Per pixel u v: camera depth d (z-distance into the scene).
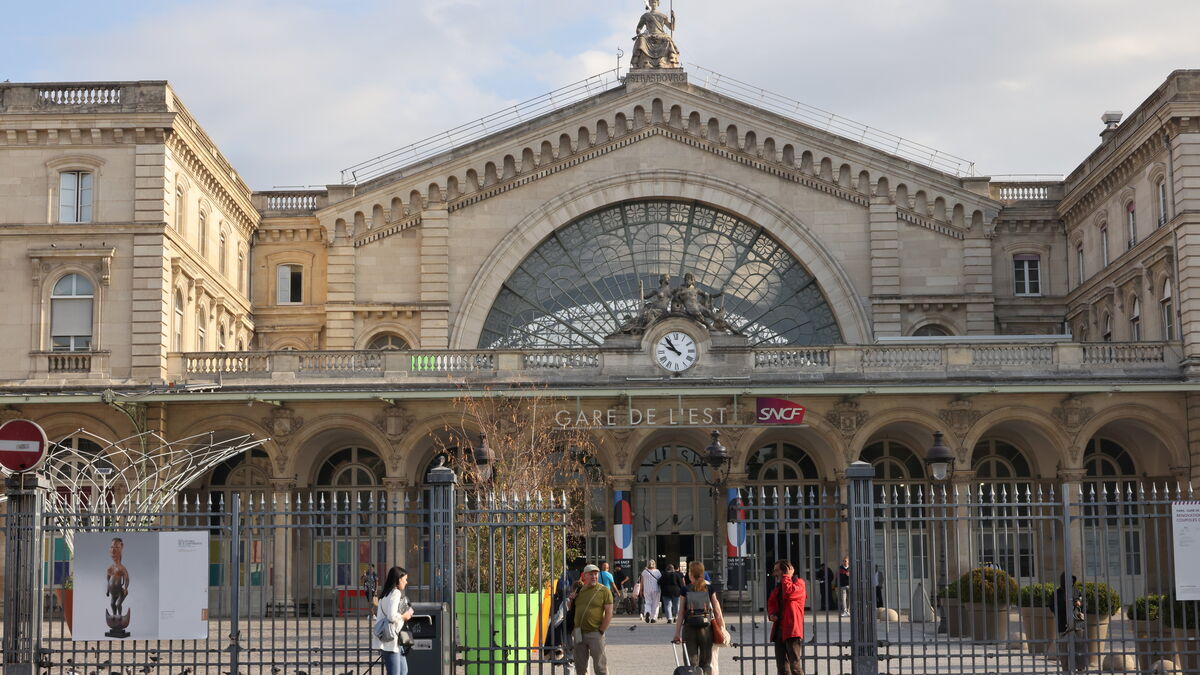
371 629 25.25
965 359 54.62
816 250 62.28
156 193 53.25
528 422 51.97
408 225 62.56
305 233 64.12
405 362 54.56
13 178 53.44
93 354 52.81
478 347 61.62
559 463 50.34
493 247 62.19
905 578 56.59
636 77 63.22
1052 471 57.38
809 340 62.16
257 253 64.44
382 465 57.97
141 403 52.41
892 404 53.84
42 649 24.41
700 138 62.84
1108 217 60.00
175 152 54.66
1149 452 57.81
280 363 54.53
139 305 53.00
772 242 63.12
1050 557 56.25
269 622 46.66
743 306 62.22
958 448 53.72
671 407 53.72
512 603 28.59
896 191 62.41
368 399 53.12
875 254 62.06
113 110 53.03
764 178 62.88
